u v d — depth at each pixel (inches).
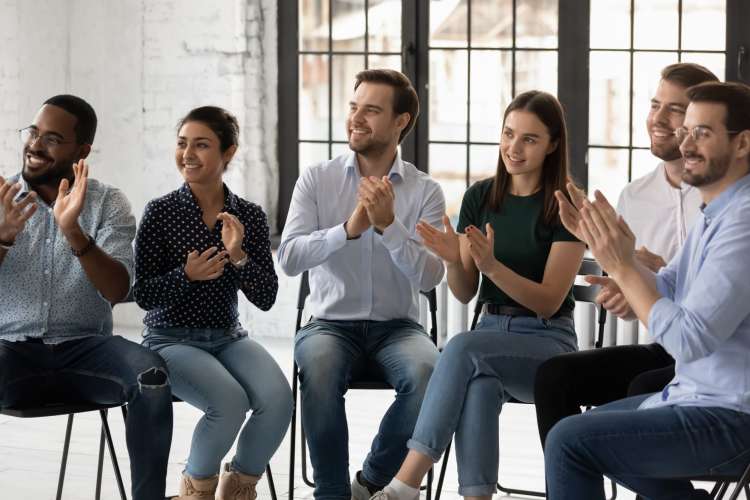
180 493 149.9
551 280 149.6
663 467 117.4
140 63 305.3
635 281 118.6
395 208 164.6
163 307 151.9
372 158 163.9
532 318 152.3
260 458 149.9
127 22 305.3
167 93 304.0
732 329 114.7
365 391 243.4
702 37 277.9
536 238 153.2
